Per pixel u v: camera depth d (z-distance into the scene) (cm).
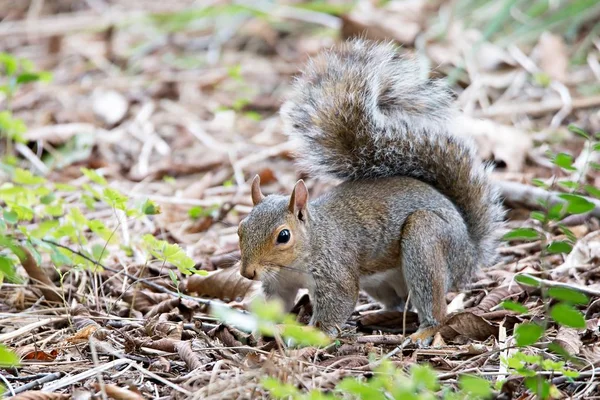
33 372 898
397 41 1873
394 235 1054
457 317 998
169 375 886
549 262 1202
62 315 1064
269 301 1050
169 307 1084
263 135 1703
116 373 888
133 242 1265
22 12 2353
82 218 1147
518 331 755
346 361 902
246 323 772
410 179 1098
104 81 1967
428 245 1032
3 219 1109
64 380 854
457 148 1115
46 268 1188
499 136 1535
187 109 1834
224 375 840
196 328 1004
